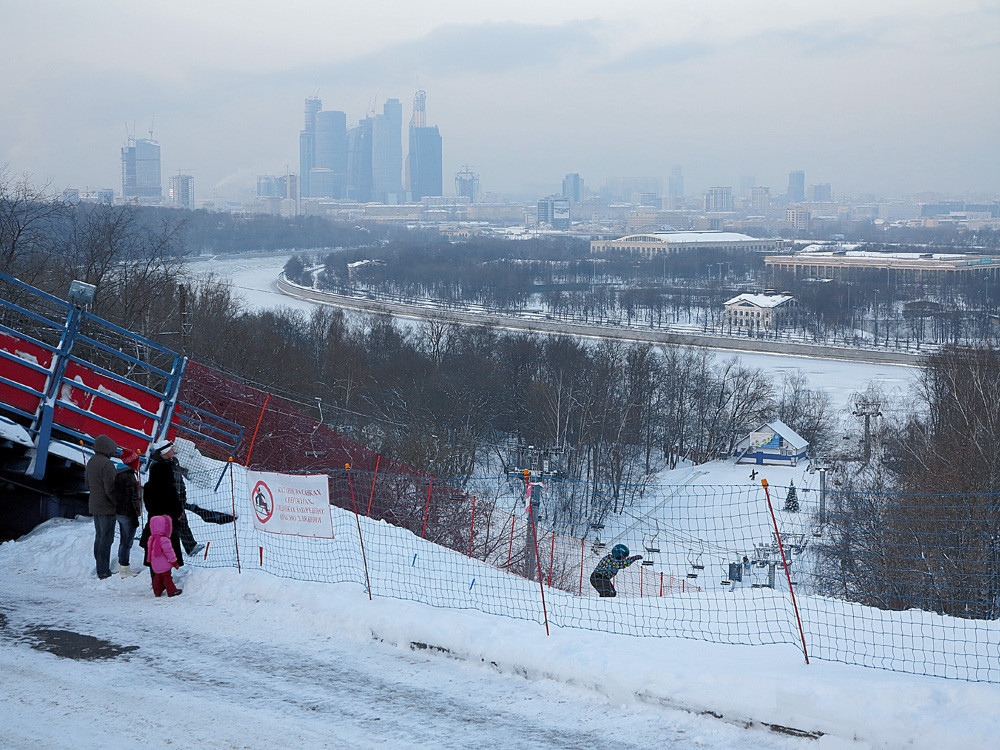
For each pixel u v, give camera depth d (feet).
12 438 46.96
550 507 149.48
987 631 32.48
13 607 35.76
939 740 22.86
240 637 32.30
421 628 31.04
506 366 235.81
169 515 38.47
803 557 96.68
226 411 93.20
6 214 102.47
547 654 28.53
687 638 31.35
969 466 109.81
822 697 24.54
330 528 36.83
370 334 272.31
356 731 24.97
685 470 224.33
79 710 26.30
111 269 120.47
